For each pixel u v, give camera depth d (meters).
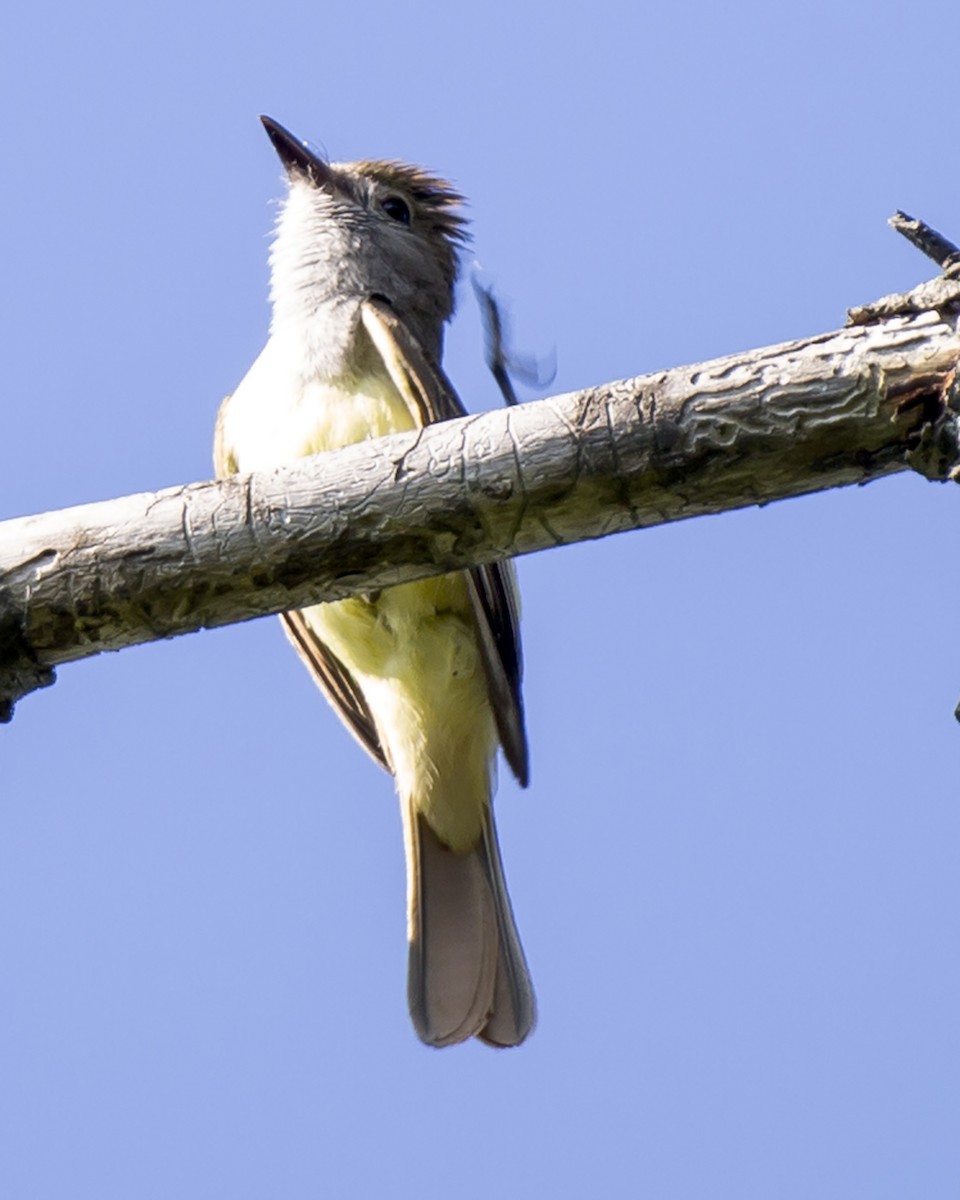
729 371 7.89
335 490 8.16
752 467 7.90
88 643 8.52
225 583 8.30
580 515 8.10
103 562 8.29
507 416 8.09
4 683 8.61
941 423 7.67
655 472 7.95
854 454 7.83
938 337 7.70
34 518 8.45
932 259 7.83
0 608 8.37
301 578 8.30
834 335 7.86
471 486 8.05
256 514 8.20
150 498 8.37
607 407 7.97
